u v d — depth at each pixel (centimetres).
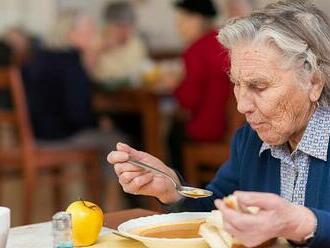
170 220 205
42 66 557
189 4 572
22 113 527
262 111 189
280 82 186
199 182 554
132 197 630
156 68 675
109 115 649
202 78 537
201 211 227
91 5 902
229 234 163
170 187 218
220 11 757
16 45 809
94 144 568
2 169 574
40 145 550
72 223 188
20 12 934
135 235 187
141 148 654
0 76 519
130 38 743
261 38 184
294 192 204
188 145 555
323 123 198
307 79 188
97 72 730
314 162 200
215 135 543
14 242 201
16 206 647
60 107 563
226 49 198
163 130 649
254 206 157
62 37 812
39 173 582
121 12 744
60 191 630
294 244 173
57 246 175
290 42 183
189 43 582
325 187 198
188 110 549
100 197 603
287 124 191
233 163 230
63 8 913
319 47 188
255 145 219
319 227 164
